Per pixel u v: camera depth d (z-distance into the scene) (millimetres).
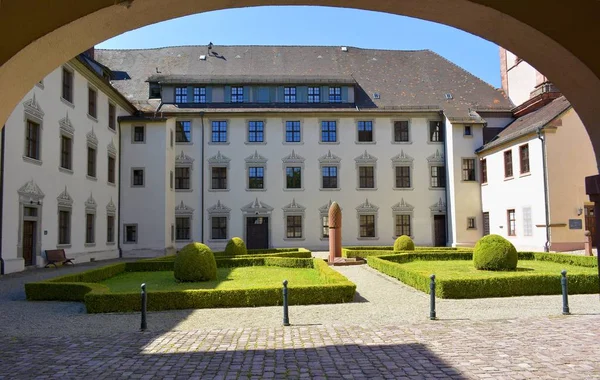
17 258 20656
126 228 32906
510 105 39125
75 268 22453
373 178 37469
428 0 4523
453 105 38562
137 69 40656
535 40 4523
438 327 9422
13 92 4828
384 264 18906
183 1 4559
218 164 36781
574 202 28469
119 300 11828
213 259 16859
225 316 11039
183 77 37188
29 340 8805
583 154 28891
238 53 42531
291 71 40750
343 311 11438
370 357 7270
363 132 37688
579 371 6387
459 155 36469
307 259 21359
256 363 7027
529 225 30188
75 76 26375
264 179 36938
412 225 37281
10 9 4355
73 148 26109
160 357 7469
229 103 37406
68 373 6691
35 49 4457
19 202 20844
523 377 6172
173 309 12008
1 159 19656
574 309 11258
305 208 36938
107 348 8109
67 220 25516
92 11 4324
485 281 13258
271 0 4809
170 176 34594
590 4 4352
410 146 37750
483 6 4375
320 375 6414
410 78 41594
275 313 11305
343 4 4902
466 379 6137
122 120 33250
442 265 20484
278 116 37312
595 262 18859
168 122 34156
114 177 32219
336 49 44344
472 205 36281
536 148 29391
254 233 36688
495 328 9234
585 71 4469
